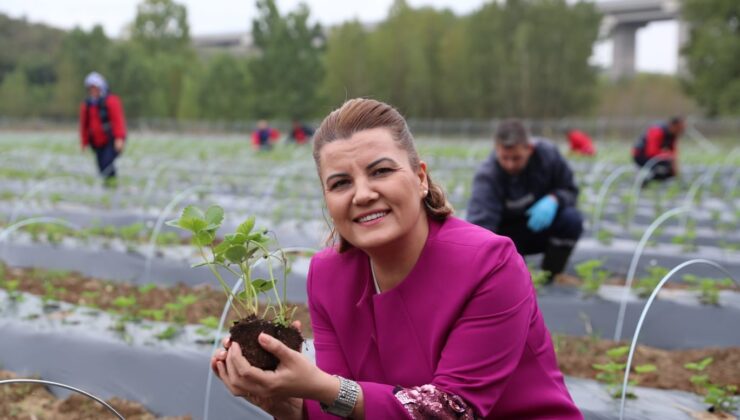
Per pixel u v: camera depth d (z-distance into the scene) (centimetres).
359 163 201
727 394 376
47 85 6047
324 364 228
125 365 414
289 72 4709
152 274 651
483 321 203
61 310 499
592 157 1733
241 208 990
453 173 1372
